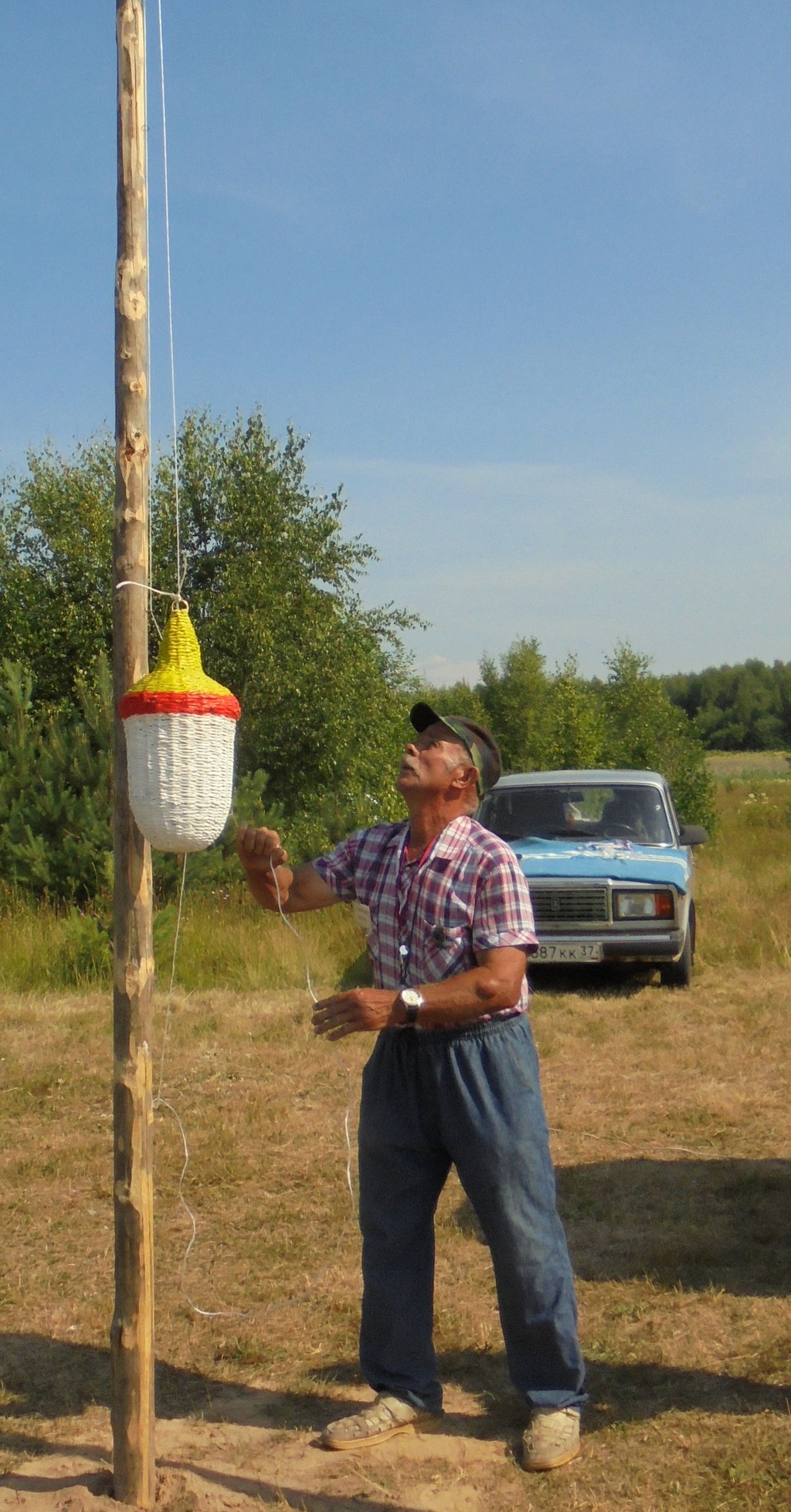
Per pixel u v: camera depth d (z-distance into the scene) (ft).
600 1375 12.15
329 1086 22.79
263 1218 16.53
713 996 30.04
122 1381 9.84
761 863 56.95
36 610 54.24
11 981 31.99
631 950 29.66
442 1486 10.26
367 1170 10.88
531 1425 10.71
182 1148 19.19
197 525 53.01
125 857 9.62
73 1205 17.24
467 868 10.35
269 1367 12.55
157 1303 14.05
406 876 10.54
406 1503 10.00
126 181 9.53
